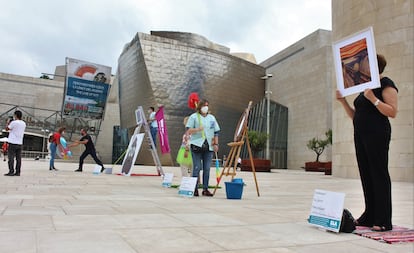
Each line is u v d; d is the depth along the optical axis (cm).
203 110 725
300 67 4503
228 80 4778
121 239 305
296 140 4522
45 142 4950
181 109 4241
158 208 507
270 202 652
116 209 481
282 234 358
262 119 4825
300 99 4478
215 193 795
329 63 3997
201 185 944
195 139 722
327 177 1906
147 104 4231
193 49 4453
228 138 4741
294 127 4588
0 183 834
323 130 3959
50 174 1258
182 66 4350
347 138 1855
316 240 338
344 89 420
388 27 1695
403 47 1642
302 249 300
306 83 4350
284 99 4884
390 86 395
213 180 1306
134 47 4412
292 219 453
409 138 1592
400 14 1661
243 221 424
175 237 321
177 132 4181
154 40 4272
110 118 5578
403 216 536
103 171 1575
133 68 4506
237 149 784
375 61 379
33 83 5484
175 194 728
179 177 1378
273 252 285
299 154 4428
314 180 1548
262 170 2834
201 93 4441
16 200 544
